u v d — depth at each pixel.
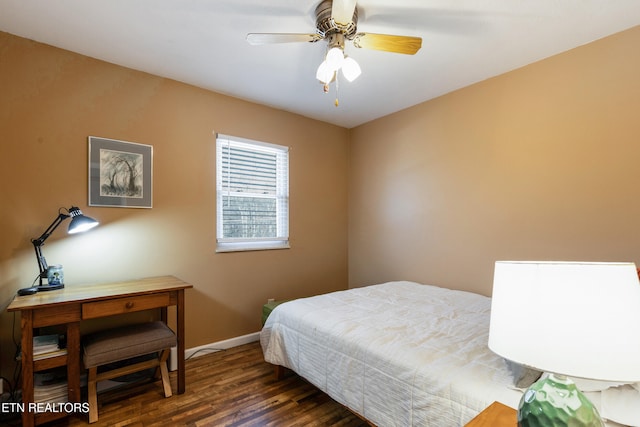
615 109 2.01
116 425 1.76
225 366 2.50
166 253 2.57
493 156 2.60
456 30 1.97
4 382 1.92
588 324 0.65
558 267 0.70
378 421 1.46
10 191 1.98
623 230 1.97
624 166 1.97
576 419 0.68
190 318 2.70
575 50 2.17
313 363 1.88
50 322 1.69
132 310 1.92
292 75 2.55
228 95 2.93
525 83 2.42
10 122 1.99
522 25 1.92
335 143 3.81
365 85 2.75
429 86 2.78
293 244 3.40
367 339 1.64
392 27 1.95
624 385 0.97
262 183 3.21
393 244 3.42
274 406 1.94
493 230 2.60
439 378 1.28
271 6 1.75
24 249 2.02
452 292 2.64
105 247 2.30
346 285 3.89
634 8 1.77
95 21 1.87
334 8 1.49
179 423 1.78
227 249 2.93
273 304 2.81
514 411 0.97
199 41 2.08
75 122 2.20
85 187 2.22
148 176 2.49
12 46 2.00
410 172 3.25
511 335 0.73
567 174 2.21
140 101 2.47
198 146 2.76
